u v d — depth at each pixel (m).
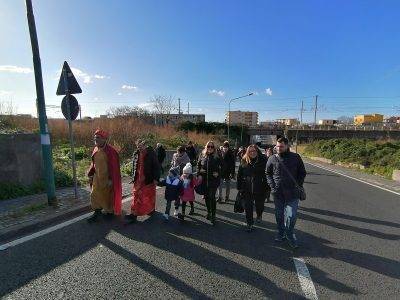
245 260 5.54
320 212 9.43
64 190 10.44
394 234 7.32
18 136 9.85
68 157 17.03
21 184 9.80
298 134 74.31
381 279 4.95
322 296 4.38
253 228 7.41
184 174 7.76
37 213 7.55
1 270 4.91
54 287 4.45
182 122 62.50
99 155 7.47
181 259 5.49
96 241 6.20
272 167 6.37
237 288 4.54
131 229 6.98
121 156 21.34
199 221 7.88
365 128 74.44
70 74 8.80
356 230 7.58
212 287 4.55
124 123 26.22
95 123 24.81
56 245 5.94
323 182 17.25
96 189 7.43
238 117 110.38
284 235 6.64
